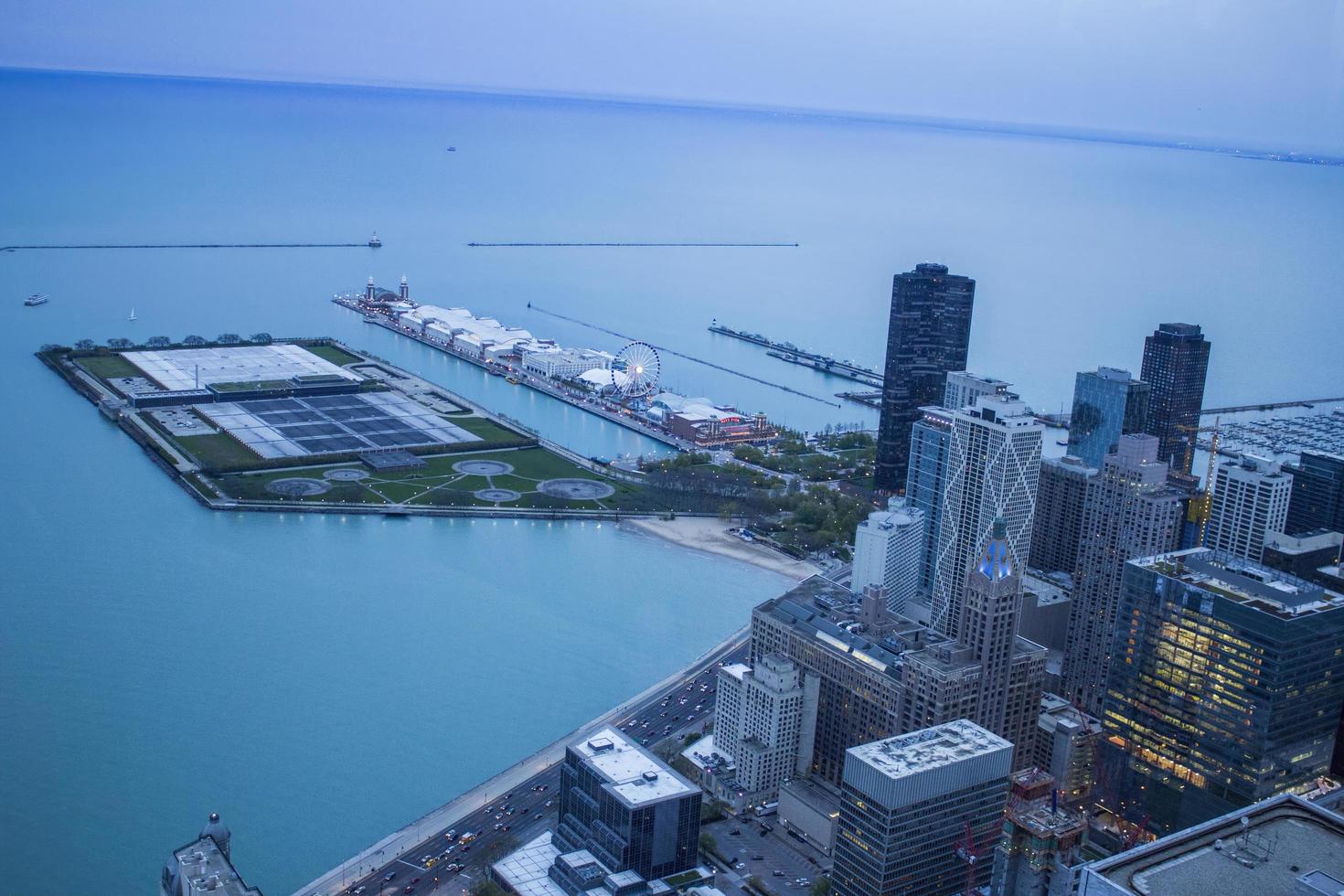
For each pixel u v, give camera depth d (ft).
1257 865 513.45
